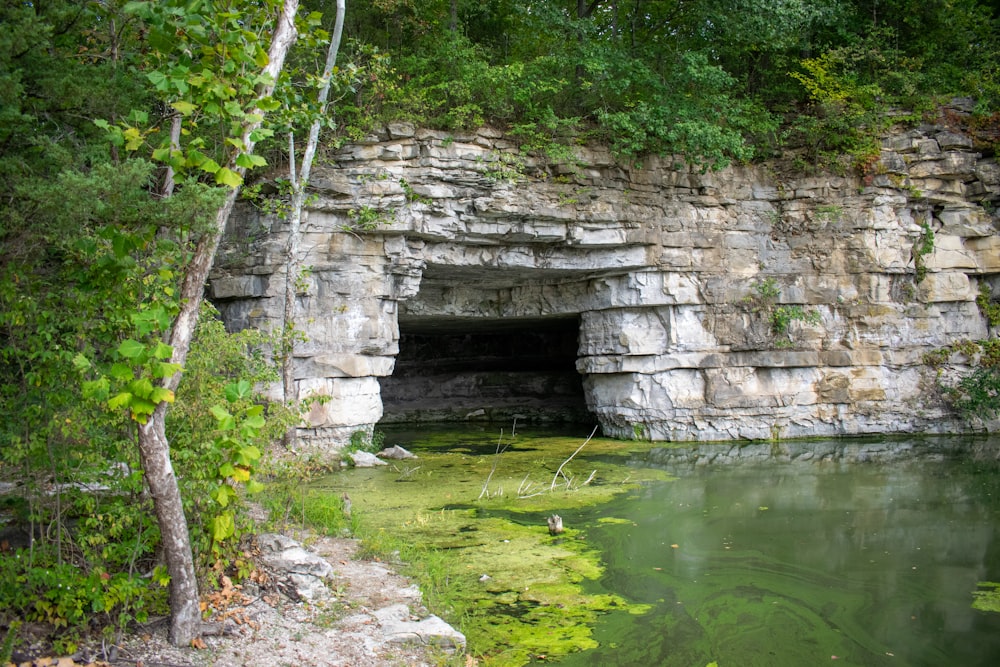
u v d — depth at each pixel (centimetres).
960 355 2052
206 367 693
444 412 2697
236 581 703
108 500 686
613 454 1825
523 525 1124
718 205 2008
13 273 596
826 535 1090
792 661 679
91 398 562
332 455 1648
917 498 1323
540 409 2673
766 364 1991
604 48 1917
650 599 825
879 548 1024
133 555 603
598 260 1962
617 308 2023
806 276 2016
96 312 604
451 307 2175
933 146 2031
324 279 1714
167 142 560
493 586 852
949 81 2212
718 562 960
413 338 2909
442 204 1762
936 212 2089
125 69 846
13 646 542
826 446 1906
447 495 1327
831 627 757
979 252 2086
